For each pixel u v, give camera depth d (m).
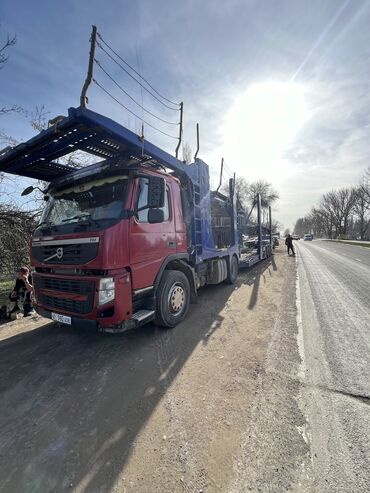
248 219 13.70
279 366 3.09
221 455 1.89
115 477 1.75
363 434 2.03
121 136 3.55
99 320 3.14
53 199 4.33
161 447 1.98
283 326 4.39
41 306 3.84
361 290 6.92
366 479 1.67
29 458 1.93
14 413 2.45
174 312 4.45
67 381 2.96
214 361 3.26
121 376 3.01
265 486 1.64
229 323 4.58
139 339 4.00
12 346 3.97
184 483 1.69
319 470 1.74
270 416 2.26
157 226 4.03
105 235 3.14
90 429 2.21
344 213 74.25
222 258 7.34
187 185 5.22
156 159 4.41
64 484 1.71
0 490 1.68
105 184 3.73
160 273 4.05
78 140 3.66
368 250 22.91
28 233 8.62
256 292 6.86
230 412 2.33
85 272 3.29
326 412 2.28
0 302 6.67
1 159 4.23
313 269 10.94
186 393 2.64
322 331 4.14
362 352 3.41
